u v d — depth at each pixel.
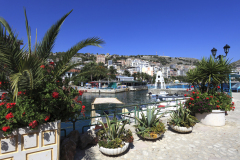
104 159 3.55
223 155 3.80
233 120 6.90
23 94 2.91
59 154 2.99
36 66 2.97
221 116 6.01
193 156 3.76
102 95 48.22
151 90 46.56
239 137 4.91
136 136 5.00
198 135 5.10
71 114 3.27
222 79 6.55
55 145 2.88
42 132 2.76
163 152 3.96
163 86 55.38
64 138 3.85
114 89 55.41
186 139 4.79
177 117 5.38
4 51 2.69
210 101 6.04
